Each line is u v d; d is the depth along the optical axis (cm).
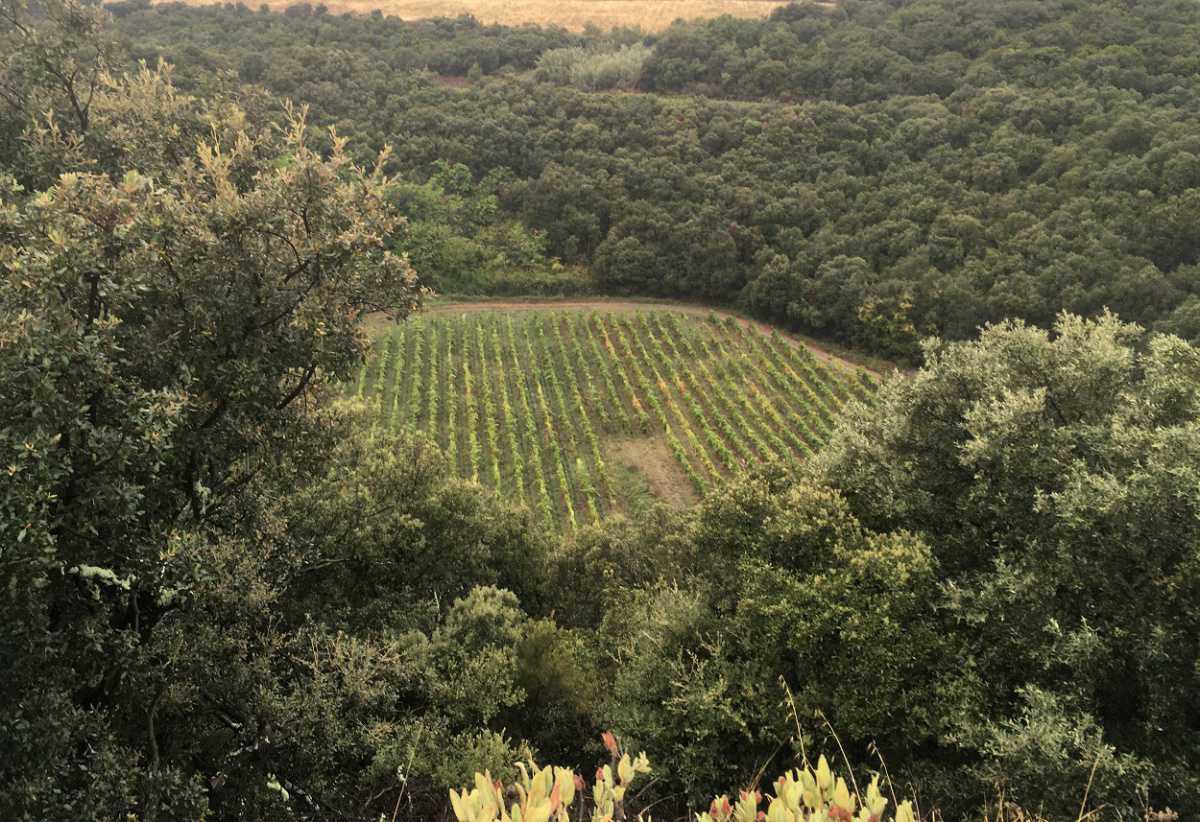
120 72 1338
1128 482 955
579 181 6212
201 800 818
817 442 4153
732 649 1216
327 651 1167
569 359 5081
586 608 2123
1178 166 4369
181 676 992
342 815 1073
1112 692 983
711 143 6328
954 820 934
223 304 892
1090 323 1295
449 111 6738
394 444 1880
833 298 5256
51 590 794
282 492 1227
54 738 709
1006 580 1020
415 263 5741
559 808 218
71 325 736
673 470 3988
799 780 231
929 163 5572
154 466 795
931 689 1038
